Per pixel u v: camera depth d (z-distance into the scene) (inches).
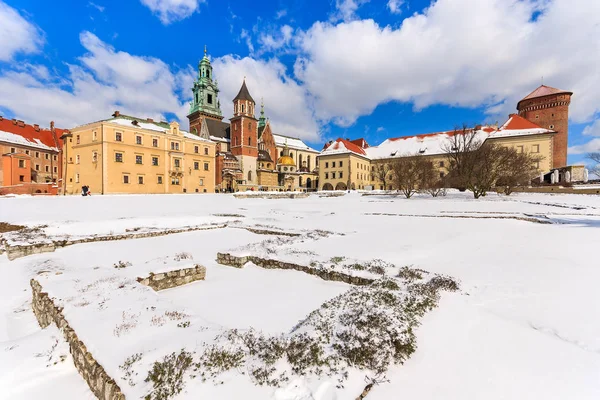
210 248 507.5
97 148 1795.0
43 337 180.1
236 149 3031.5
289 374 128.3
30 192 1803.6
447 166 2704.2
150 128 2033.7
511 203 1127.0
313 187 3725.4
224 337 151.7
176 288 290.5
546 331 174.1
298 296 255.6
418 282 240.8
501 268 305.9
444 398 116.9
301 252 383.9
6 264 409.7
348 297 206.1
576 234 509.0
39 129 2874.0
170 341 147.3
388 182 2977.4
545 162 2277.3
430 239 493.7
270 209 1174.3
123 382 122.3
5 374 145.3
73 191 1962.4
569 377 129.0
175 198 1501.0
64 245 506.0
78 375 152.8
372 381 127.4
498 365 137.3
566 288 244.2
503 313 199.3
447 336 161.2
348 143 3085.6
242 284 298.5
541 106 2642.7
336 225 714.2
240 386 119.5
